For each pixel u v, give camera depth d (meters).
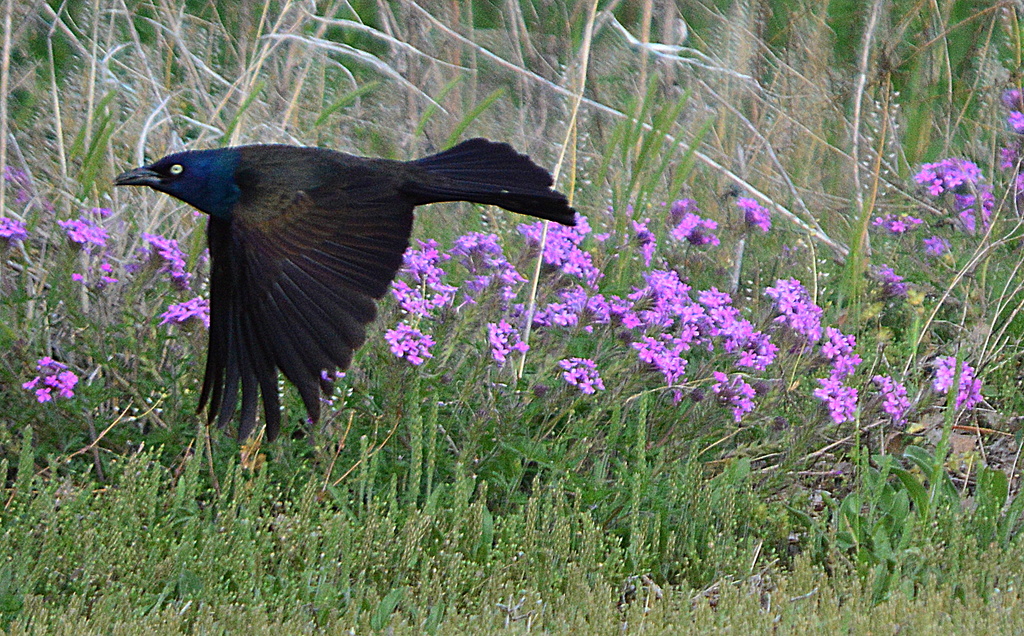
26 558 8.18
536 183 7.00
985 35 16.70
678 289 10.30
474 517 8.88
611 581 8.80
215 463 9.59
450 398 10.02
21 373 9.66
